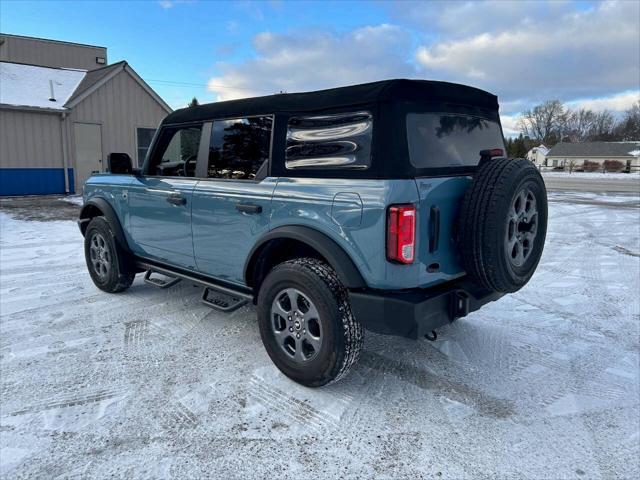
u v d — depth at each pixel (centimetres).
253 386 310
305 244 321
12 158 1460
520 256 301
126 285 499
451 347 373
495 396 301
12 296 498
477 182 279
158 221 421
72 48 2206
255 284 345
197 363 342
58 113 1518
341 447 250
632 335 400
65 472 230
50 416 275
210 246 371
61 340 381
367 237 266
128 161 439
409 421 273
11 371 329
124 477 227
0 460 238
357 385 312
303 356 304
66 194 1564
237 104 350
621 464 237
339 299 283
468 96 318
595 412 283
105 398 295
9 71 1677
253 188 329
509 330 409
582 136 9756
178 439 255
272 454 244
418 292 274
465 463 238
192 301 482
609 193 2014
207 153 375
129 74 1656
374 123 270
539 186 302
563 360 352
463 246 280
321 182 291
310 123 303
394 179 261
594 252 750
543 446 251
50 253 713
